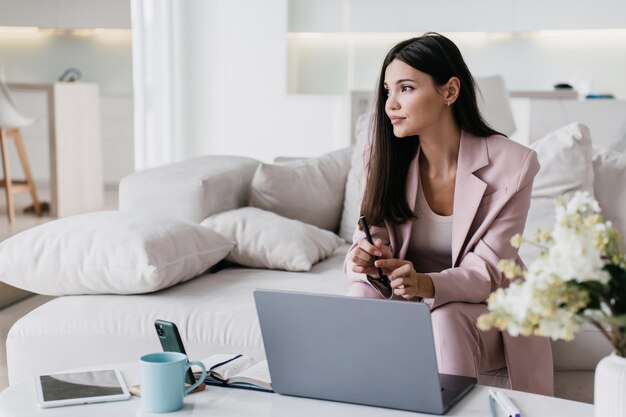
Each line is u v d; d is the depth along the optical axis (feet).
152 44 18.35
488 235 6.52
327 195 10.23
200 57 18.70
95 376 5.20
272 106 21.44
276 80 21.30
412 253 6.97
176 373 4.66
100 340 7.17
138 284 7.43
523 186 6.56
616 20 22.81
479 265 6.38
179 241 7.89
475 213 6.53
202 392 5.02
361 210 6.86
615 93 24.12
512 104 17.46
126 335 7.14
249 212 9.11
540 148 8.79
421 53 6.38
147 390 4.63
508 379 6.59
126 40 29.07
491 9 23.63
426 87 6.40
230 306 7.29
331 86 26.20
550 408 4.64
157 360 4.78
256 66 21.29
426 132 6.61
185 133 18.92
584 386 7.27
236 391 5.04
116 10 28.19
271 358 4.93
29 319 7.34
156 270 7.38
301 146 21.66
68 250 7.67
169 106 18.54
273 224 8.91
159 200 9.20
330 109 21.47
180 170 9.55
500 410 4.66
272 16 21.11
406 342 4.52
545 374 6.57
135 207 9.29
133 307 7.32
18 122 19.74
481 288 6.28
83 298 7.59
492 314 3.66
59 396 4.82
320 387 4.84
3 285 12.82
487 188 6.59
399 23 24.30
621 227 8.57
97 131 22.99
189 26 18.66
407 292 5.99
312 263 8.82
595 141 12.80
